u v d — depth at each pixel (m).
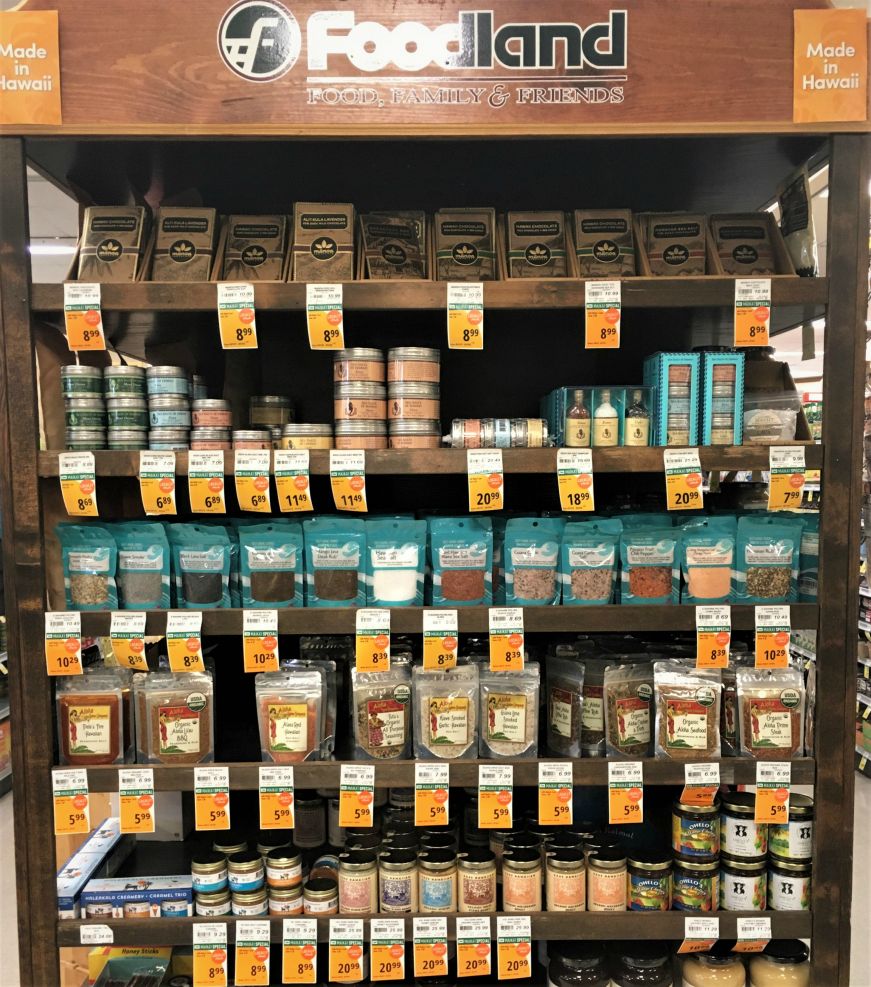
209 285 1.76
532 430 1.84
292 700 1.84
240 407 2.30
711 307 1.84
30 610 1.78
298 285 1.76
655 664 1.88
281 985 1.95
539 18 1.70
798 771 1.82
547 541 1.85
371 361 1.82
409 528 1.85
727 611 1.80
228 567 1.85
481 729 1.88
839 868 1.83
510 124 1.72
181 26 1.69
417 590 1.85
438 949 1.81
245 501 1.77
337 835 2.11
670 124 1.72
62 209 5.48
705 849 1.87
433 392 1.85
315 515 2.11
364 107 1.71
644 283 1.77
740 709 1.87
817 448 1.79
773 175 2.03
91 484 1.76
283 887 1.85
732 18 1.71
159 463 1.76
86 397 1.81
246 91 1.70
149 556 1.84
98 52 1.69
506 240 1.96
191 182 2.07
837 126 1.72
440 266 1.89
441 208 2.12
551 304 1.77
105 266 1.84
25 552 1.77
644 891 1.86
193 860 1.87
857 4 1.84
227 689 2.29
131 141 1.75
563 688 1.93
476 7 1.70
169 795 2.21
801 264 1.92
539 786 1.81
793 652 4.13
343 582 1.83
